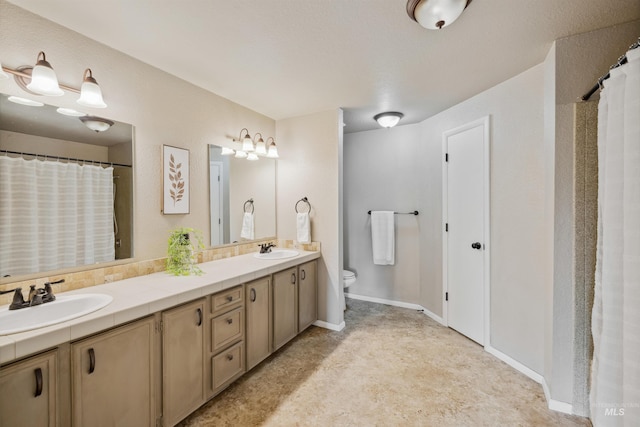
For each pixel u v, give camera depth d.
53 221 1.54
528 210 2.09
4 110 1.39
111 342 1.30
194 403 1.69
